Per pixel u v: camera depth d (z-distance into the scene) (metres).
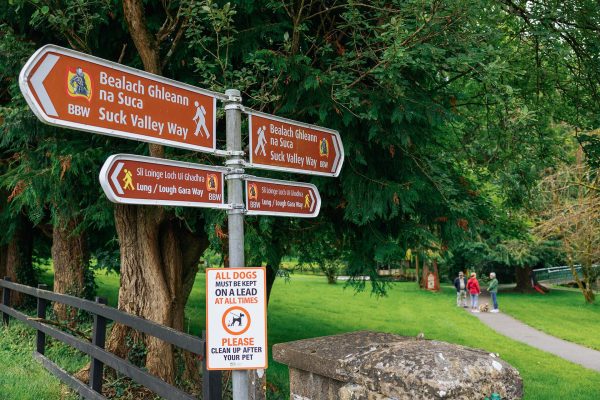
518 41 7.98
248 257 6.57
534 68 7.93
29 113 6.13
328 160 3.42
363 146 6.36
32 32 6.98
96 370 5.22
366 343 3.53
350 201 6.30
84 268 10.93
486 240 27.84
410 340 3.51
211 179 2.68
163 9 6.30
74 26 6.05
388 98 5.68
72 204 6.90
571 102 9.12
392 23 4.70
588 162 9.10
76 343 5.71
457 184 7.33
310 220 7.24
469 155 7.86
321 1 5.92
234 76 6.01
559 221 11.39
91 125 2.25
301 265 8.35
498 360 3.07
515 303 26.31
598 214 11.02
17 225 11.67
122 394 6.12
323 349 3.50
